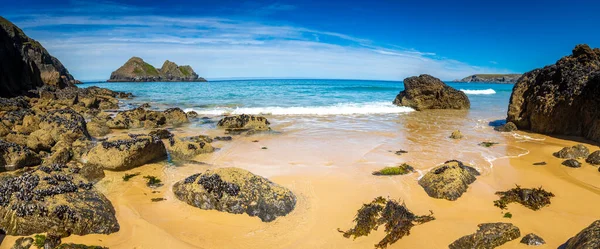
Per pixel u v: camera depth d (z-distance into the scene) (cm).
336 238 650
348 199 816
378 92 4347
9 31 3306
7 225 645
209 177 792
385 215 700
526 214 739
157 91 5184
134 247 622
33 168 1065
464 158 1177
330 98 3525
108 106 3030
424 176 918
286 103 3005
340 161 1142
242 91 4453
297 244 632
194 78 12600
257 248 621
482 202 801
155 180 954
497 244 611
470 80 14125
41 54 3775
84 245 610
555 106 1606
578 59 1631
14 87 3111
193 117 2261
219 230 680
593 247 463
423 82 2945
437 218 719
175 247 622
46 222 643
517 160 1150
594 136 1448
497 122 2067
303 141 1453
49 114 1606
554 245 610
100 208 699
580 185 907
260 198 750
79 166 1044
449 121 2095
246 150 1298
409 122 2028
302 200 809
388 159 1166
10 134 1277
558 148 1323
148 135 1142
